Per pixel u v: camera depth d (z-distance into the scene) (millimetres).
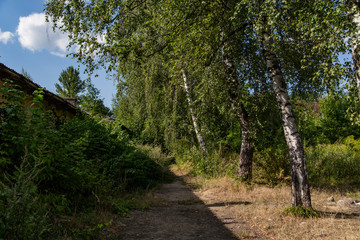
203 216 6008
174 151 17938
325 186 9555
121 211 5828
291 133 5949
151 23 7320
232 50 8609
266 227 4855
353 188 9391
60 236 3500
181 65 8430
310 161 11328
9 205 2795
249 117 10117
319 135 22609
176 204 7504
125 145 10984
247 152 10383
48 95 8164
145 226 5035
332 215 5617
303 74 7957
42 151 4207
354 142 15625
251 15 5992
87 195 5820
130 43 6953
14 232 2723
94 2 6398
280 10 5164
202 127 12070
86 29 6496
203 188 10156
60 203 4527
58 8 6715
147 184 10391
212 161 12523
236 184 9516
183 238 4371
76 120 8836
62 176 4820
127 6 6617
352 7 3656
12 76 6473
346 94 4168
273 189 9031
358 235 4184
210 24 7465
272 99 9539
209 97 9352
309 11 4797
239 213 6070
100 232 4156
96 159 8219
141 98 17375
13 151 3990
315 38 4477
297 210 5562
